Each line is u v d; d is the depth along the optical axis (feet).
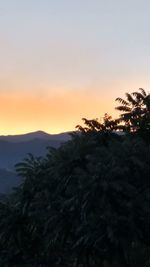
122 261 108.17
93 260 113.29
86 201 110.32
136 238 107.96
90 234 108.88
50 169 130.82
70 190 115.24
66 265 128.36
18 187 147.02
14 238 148.87
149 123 138.21
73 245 116.37
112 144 124.26
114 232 107.14
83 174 115.03
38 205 128.57
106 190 109.29
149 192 115.24
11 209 150.30
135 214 110.32
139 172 118.21
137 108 138.51
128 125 138.72
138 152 120.98
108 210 107.55
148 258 106.63
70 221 118.32
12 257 151.43
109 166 113.70
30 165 145.79
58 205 123.95
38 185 138.72
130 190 111.34
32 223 141.28
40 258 141.49
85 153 124.47
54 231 120.98
